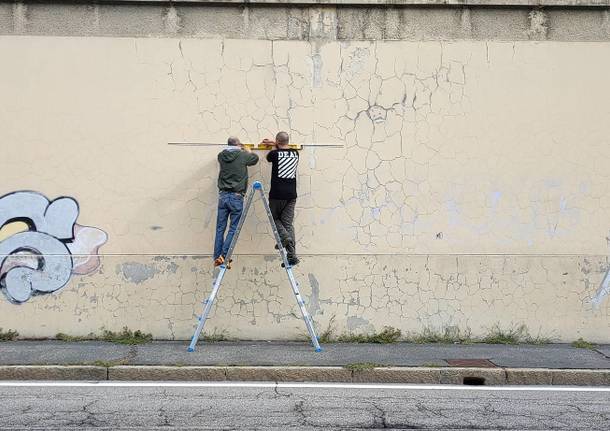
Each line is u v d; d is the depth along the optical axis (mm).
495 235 10805
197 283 10570
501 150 10820
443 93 10797
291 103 10711
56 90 10562
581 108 10773
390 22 10766
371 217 10742
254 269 10586
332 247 10703
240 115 10680
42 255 10500
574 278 10820
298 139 10711
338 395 8102
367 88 10750
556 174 10844
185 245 10602
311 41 10727
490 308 10750
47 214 10547
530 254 10805
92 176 10578
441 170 10781
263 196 9766
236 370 8750
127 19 10617
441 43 10789
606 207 10789
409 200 10750
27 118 10539
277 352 9703
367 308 10680
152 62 10625
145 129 10625
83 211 10570
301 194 10703
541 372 8883
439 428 6863
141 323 10531
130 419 6988
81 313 10500
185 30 10648
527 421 7125
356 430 6762
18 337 10438
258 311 10594
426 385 8703
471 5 10773
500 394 8289
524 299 10773
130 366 8766
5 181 10523
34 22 10531
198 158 10648
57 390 8148
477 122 10812
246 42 10680
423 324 10711
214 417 7105
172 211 10609
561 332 10773
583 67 10773
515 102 10836
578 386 8789
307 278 10648
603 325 10805
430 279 10734
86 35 10578
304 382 8727
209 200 10633
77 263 10531
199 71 10648
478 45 10812
